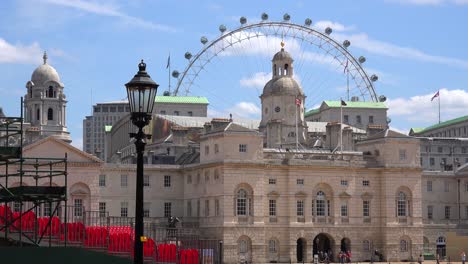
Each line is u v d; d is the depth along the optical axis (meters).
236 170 183.12
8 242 90.25
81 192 179.00
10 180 169.75
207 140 189.38
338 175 195.25
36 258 77.50
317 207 193.88
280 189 190.25
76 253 79.31
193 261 126.94
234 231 181.88
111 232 120.81
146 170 195.25
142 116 53.81
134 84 53.62
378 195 198.38
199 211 191.00
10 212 96.44
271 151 191.25
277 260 188.50
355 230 195.50
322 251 198.25
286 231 189.88
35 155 174.38
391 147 198.25
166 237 152.12
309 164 192.00
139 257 53.25
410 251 198.12
